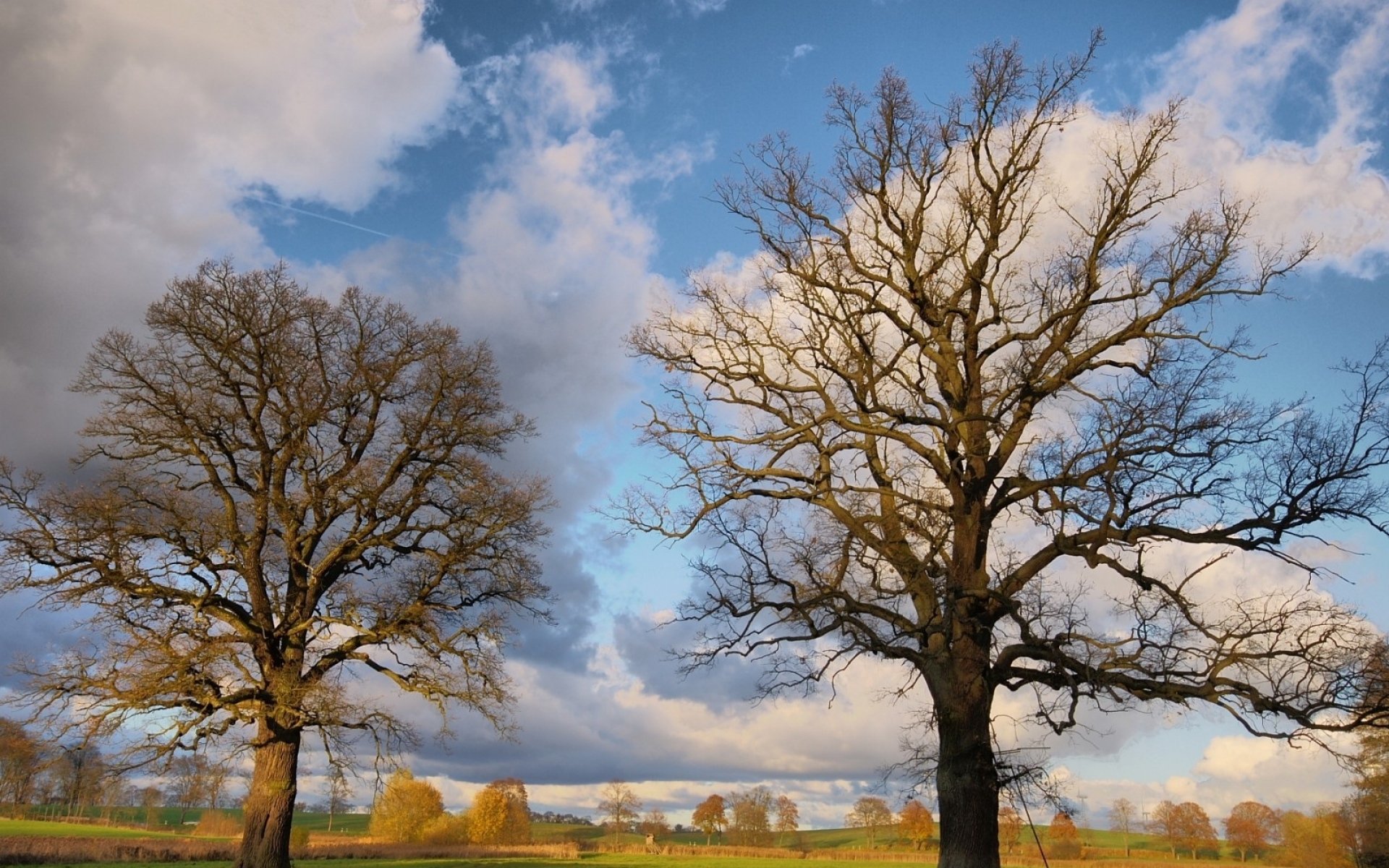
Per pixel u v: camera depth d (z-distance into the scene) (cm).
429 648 2578
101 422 2441
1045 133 1820
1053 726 1577
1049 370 1834
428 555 2614
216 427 2514
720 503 1867
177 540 2378
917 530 1798
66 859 4059
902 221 1880
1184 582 1589
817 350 1911
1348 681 1484
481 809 8288
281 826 2420
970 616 1727
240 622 2456
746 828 10444
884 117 1881
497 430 2769
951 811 1662
